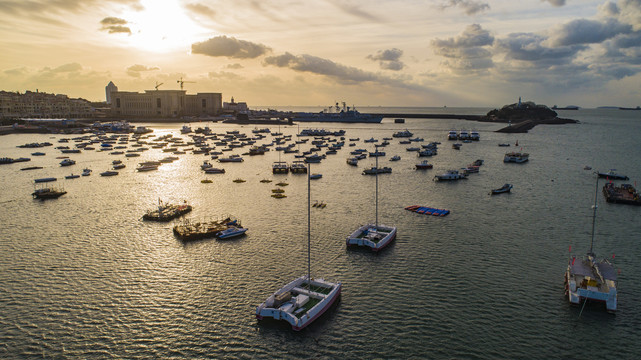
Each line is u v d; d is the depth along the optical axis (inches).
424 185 6033.5
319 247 3459.6
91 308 2502.5
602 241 3612.2
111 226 4057.6
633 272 2997.0
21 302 2573.8
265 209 4653.1
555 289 2723.9
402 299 2600.9
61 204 4938.5
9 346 2134.6
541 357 2053.4
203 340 2190.0
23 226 4065.0
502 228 3956.7
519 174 6924.2
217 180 6466.5
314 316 2333.9
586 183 6166.3
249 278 2886.3
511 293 2672.2
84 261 3189.0
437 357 2046.0
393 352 2085.4
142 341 2183.8
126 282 2837.1
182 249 3425.2
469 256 3265.3
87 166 7859.3
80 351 2103.8
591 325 2317.9
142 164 7810.0
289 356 2058.3
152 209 4662.9
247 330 2276.1
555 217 4330.7
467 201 5022.1
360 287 2760.8
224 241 3607.3
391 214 4426.7
